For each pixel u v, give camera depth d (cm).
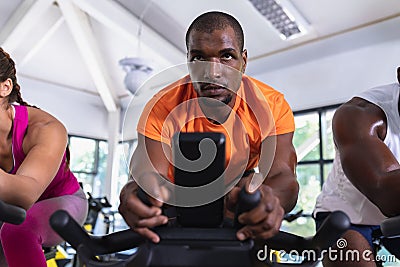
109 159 856
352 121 101
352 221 118
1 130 119
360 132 98
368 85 593
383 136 105
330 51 628
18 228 124
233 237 63
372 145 95
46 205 131
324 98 638
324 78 640
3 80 116
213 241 62
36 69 846
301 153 657
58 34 766
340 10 565
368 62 596
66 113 921
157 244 63
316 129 651
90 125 955
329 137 633
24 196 99
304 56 654
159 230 64
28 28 656
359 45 602
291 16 561
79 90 919
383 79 579
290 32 611
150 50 678
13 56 746
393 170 89
